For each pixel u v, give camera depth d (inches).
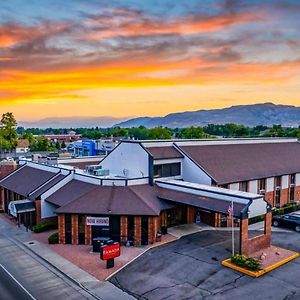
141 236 1286.9
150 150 1626.5
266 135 5497.1
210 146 1876.2
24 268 1099.9
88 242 1305.4
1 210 1870.1
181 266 1075.9
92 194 1392.7
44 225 1488.7
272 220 1517.0
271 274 1007.0
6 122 5334.6
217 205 1250.0
